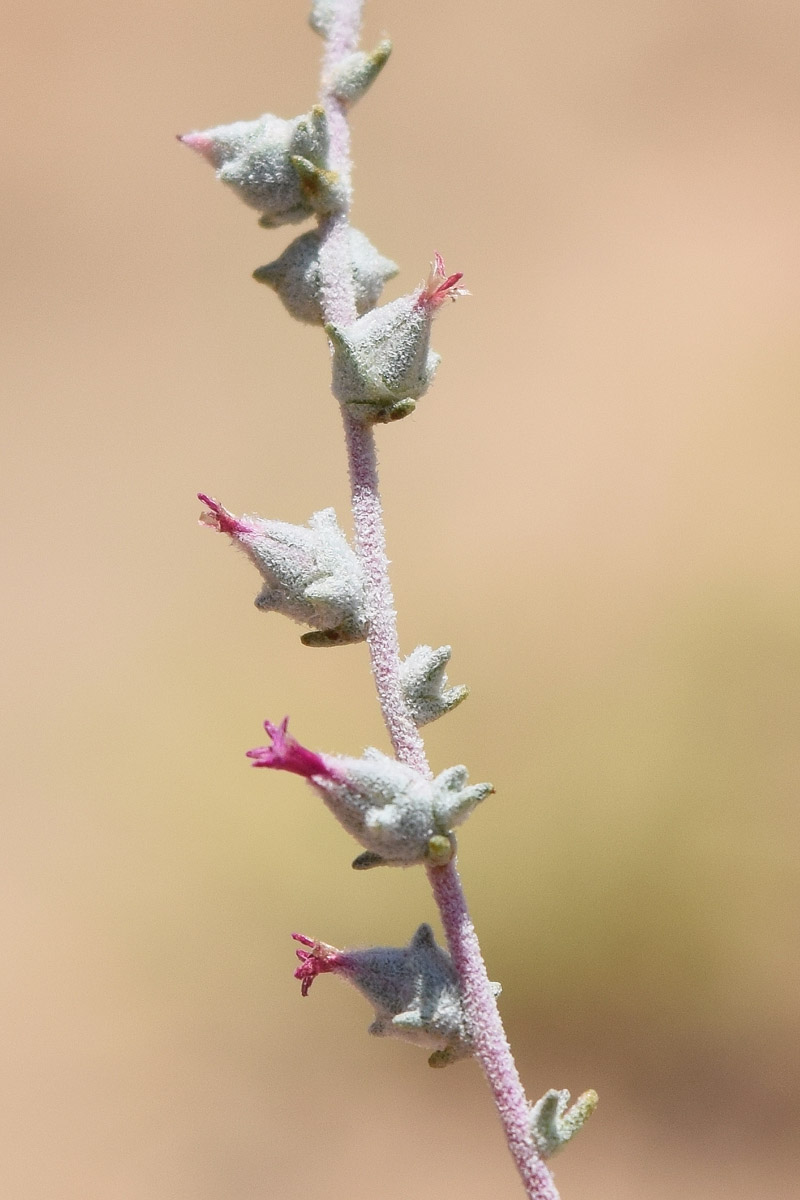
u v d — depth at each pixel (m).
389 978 0.17
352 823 0.17
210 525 0.17
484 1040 0.17
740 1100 0.38
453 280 0.17
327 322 0.17
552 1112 0.17
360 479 0.17
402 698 0.17
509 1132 0.17
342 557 0.17
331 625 0.17
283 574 0.17
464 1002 0.17
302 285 0.17
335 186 0.17
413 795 0.17
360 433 0.17
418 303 0.17
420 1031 0.17
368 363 0.17
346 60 0.18
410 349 0.17
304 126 0.17
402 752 0.17
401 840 0.17
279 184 0.17
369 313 0.17
